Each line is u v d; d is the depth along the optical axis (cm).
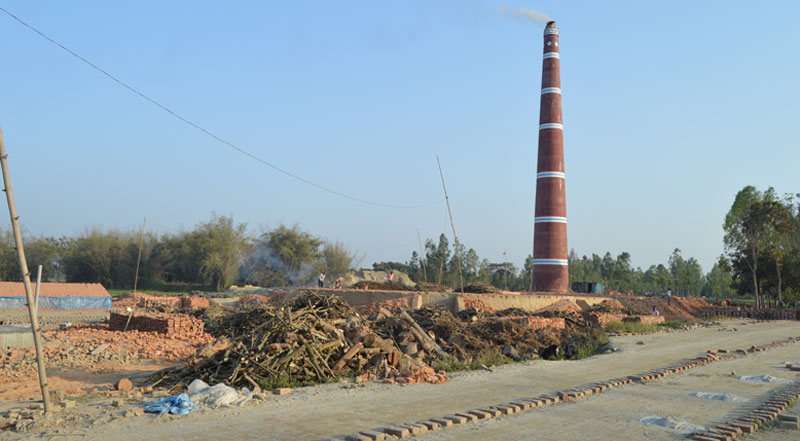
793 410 1495
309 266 9250
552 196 6300
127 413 1209
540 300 4922
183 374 1650
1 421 1158
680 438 1181
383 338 2152
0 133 1154
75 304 4828
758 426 1302
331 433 1122
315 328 1897
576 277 12938
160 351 2278
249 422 1188
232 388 1449
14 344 2106
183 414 1238
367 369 1833
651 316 4806
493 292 4997
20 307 4659
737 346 3125
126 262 8581
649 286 14688
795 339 3550
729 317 6288
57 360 1967
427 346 2189
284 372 1644
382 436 1089
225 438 1064
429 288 5178
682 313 6378
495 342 2669
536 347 2720
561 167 6369
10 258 8038
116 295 6794
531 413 1377
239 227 8762
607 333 3641
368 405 1392
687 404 1536
